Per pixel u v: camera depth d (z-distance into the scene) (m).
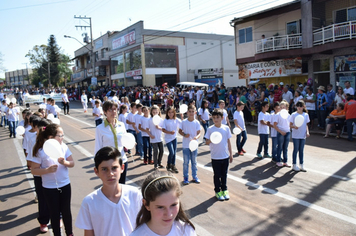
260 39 19.59
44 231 4.68
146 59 31.12
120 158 2.65
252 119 15.05
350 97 10.03
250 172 7.12
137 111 9.03
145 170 7.68
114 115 4.39
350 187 5.88
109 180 2.54
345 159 7.80
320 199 5.38
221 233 4.36
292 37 17.12
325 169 7.07
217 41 35.19
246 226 4.54
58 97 25.31
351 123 9.84
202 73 32.84
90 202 2.53
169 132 7.13
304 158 8.11
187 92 21.45
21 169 8.37
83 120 18.50
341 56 15.32
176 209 1.96
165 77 32.50
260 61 19.44
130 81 35.28
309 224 4.50
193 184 6.47
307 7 16.36
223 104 9.22
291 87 15.09
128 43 33.84
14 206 5.74
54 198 3.85
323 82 16.69
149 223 2.05
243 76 21.02
